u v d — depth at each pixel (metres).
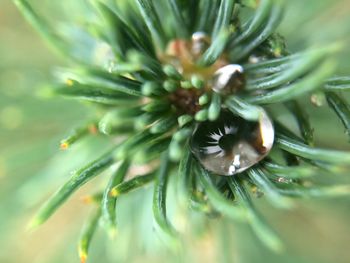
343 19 0.05
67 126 0.05
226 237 0.05
